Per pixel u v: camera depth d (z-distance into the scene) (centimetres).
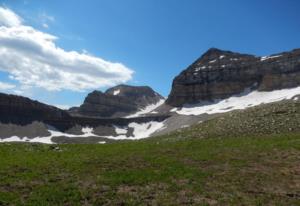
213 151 5984
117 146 7100
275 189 4109
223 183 4262
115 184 4153
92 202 3631
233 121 10338
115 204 3603
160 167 4931
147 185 4159
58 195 3741
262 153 5703
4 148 6612
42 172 4631
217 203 3666
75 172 4653
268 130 8688
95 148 6862
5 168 4803
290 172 4712
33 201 3591
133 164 5116
